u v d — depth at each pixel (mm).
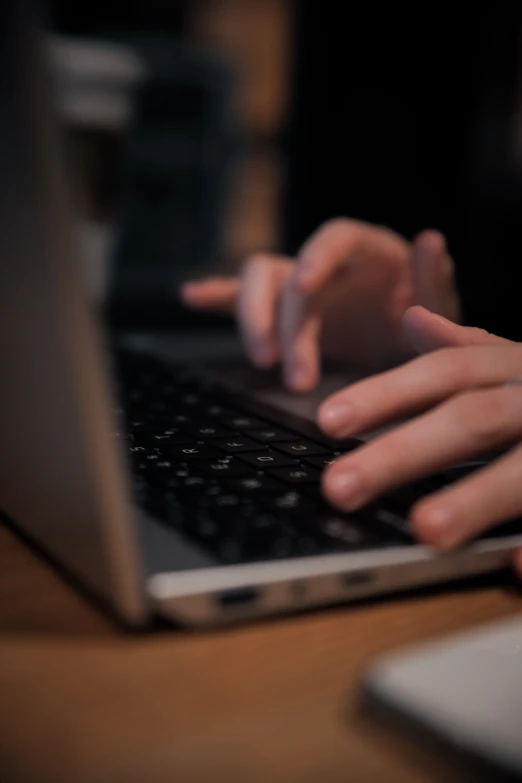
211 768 342
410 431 468
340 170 1663
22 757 343
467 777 343
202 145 1279
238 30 1690
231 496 453
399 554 426
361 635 404
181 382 642
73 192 367
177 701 367
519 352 520
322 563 414
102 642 394
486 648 378
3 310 396
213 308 840
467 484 445
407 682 362
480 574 442
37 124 363
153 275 1164
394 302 762
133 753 346
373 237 780
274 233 1691
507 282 1432
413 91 1604
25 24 359
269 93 1704
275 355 693
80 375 374
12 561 441
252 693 372
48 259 370
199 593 397
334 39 1636
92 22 1452
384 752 350
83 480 386
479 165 1572
